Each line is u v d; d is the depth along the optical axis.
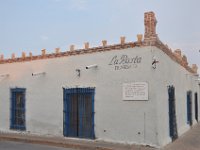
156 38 10.64
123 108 11.05
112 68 11.44
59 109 12.95
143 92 10.62
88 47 12.19
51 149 10.66
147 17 10.72
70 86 12.62
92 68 11.99
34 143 12.09
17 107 14.75
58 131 12.91
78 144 10.87
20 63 14.70
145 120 10.52
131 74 10.95
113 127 11.25
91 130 11.85
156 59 10.60
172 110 12.80
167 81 12.14
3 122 15.10
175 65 14.08
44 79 13.61
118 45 11.34
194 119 20.23
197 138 13.05
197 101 22.33
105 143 11.10
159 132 10.44
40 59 13.86
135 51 10.91
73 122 12.49
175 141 12.12
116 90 11.27
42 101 13.61
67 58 12.85
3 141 12.77
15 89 14.76
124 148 10.08
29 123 14.03
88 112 12.04
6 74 15.13
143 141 10.51
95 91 11.84
